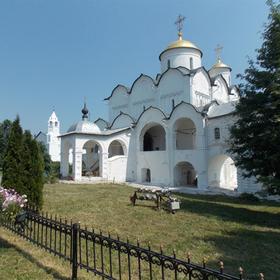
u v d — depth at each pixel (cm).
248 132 1493
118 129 3475
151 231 1065
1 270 616
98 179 3212
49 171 3647
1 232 887
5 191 819
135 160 3397
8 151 1135
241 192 2367
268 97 1449
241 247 906
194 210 1534
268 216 1488
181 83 3241
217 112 2744
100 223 1153
